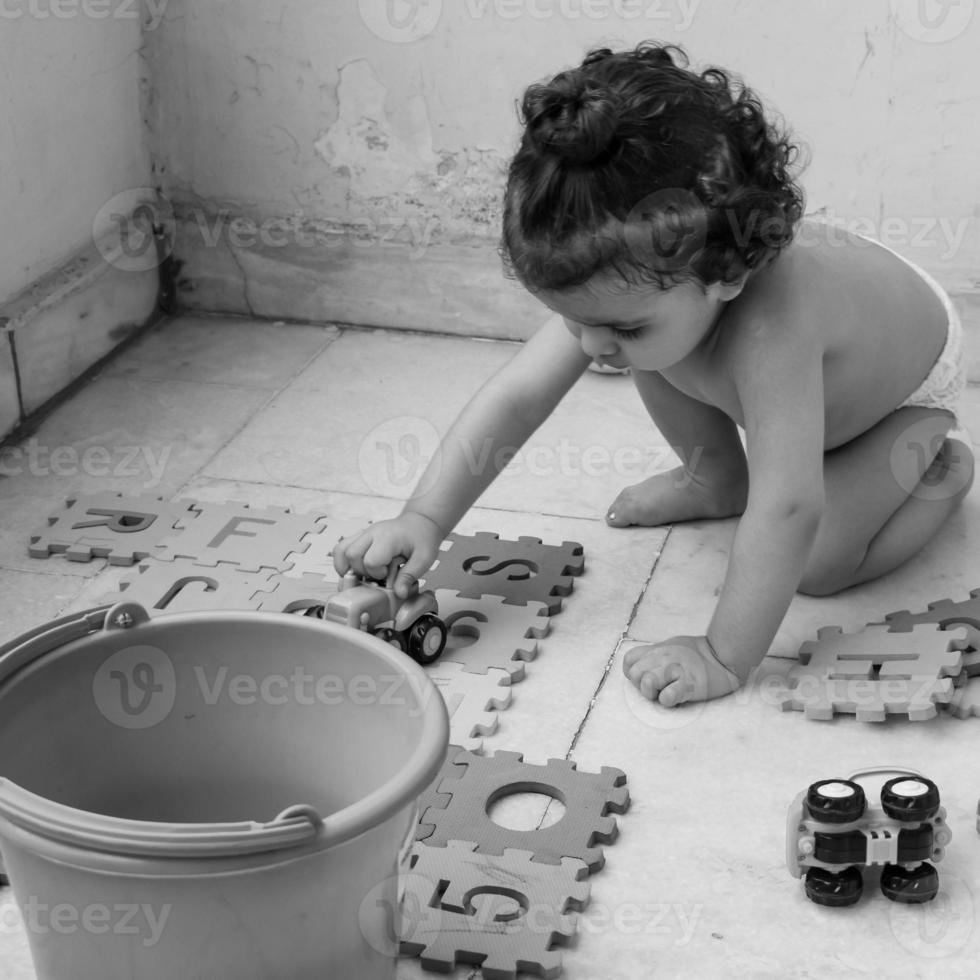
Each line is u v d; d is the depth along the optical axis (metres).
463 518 1.56
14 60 1.69
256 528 1.52
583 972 1.00
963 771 1.18
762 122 1.17
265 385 1.86
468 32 1.83
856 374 1.32
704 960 1.01
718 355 1.26
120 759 0.99
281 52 1.90
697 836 1.12
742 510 1.55
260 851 0.78
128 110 1.94
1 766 0.90
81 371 1.87
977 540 1.51
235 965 0.83
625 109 1.08
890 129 1.76
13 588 1.44
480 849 1.09
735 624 1.25
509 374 1.39
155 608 1.38
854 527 1.39
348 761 0.99
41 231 1.79
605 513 1.57
